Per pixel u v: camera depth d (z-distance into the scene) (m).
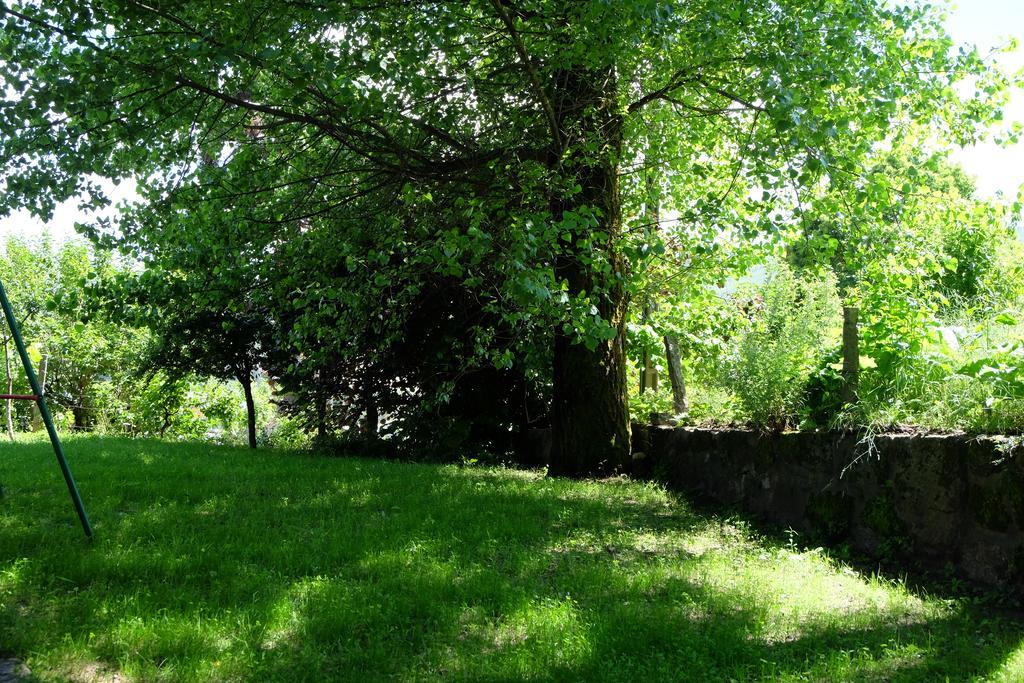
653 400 12.90
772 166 9.16
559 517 7.96
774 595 5.21
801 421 8.16
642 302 14.49
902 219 11.09
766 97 8.00
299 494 9.07
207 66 8.53
